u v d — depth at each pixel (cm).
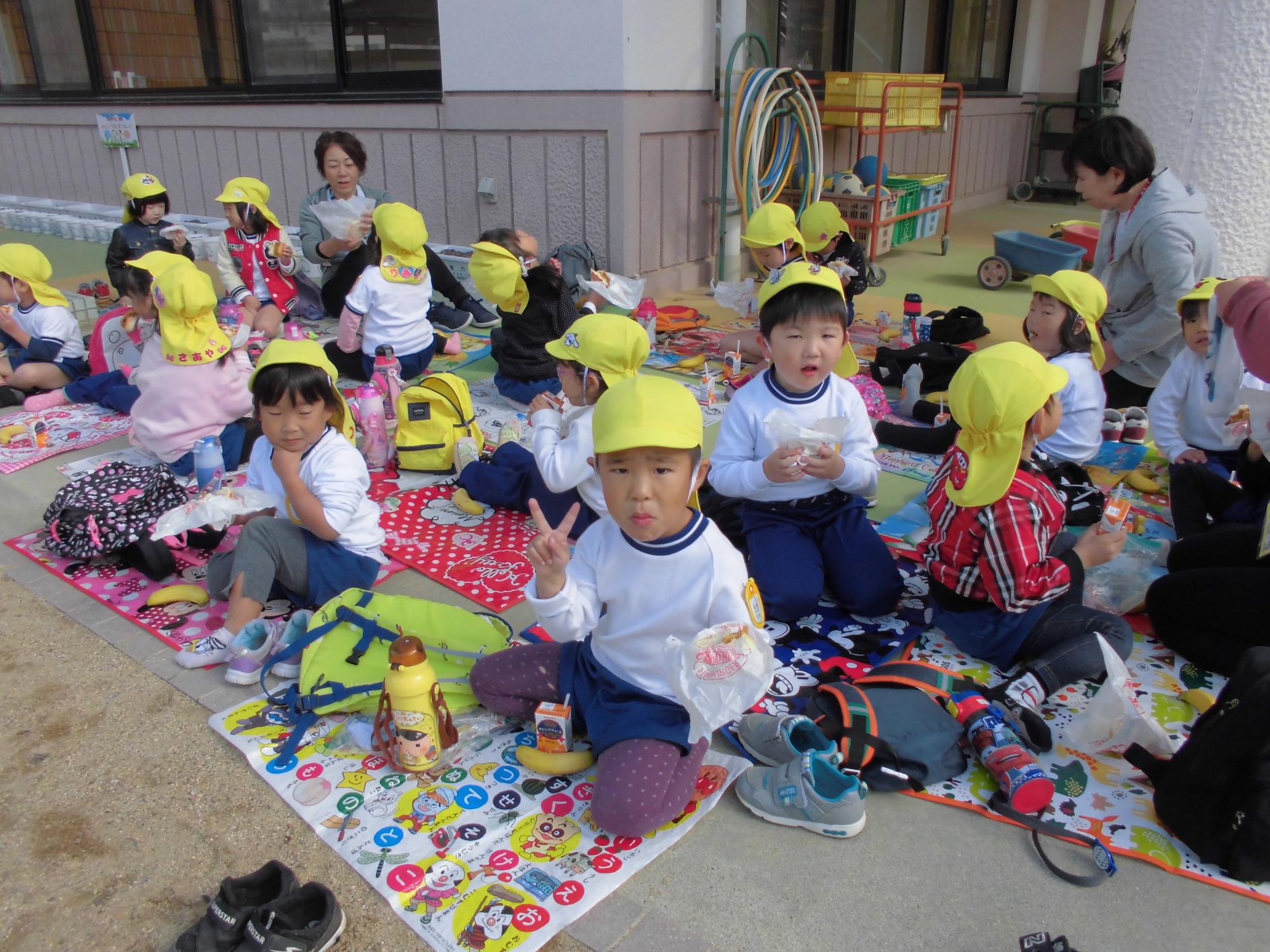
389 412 451
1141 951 190
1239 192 545
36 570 339
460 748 248
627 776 215
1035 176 1259
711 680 199
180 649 291
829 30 877
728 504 347
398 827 222
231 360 407
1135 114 574
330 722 257
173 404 394
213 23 843
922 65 1028
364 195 624
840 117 788
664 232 704
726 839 221
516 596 320
